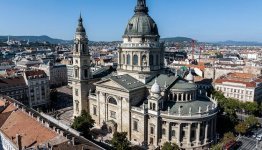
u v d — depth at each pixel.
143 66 134.25
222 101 160.88
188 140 114.81
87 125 120.44
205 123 117.12
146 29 136.00
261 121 164.25
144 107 118.44
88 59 149.88
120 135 104.81
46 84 190.25
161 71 141.88
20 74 196.25
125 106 125.31
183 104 120.81
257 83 198.88
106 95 133.50
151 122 118.94
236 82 199.12
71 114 169.00
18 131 89.06
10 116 102.38
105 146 112.50
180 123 113.31
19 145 77.38
